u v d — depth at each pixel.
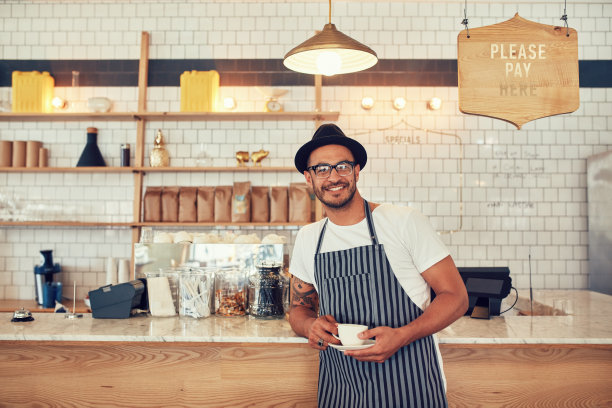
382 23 4.46
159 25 4.48
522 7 4.46
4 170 4.18
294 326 1.88
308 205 4.08
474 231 4.37
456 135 4.41
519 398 2.05
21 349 2.08
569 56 2.55
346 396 1.70
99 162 4.21
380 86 4.43
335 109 4.41
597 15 4.46
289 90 4.43
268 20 4.47
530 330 2.14
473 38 2.56
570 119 4.42
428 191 4.39
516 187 4.39
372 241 1.70
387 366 1.64
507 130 4.42
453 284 1.62
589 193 4.29
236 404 2.06
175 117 4.25
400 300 1.67
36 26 4.50
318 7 4.48
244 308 2.49
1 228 4.38
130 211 4.40
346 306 1.70
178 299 2.52
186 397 2.06
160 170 4.17
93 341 2.03
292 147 4.41
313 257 1.83
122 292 2.41
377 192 4.38
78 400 2.07
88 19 4.50
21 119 4.34
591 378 2.06
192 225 4.05
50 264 4.10
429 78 4.44
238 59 4.46
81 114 4.14
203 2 4.49
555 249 4.37
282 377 2.06
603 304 3.13
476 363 2.06
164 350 2.07
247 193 4.09
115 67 4.47
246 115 4.14
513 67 2.55
